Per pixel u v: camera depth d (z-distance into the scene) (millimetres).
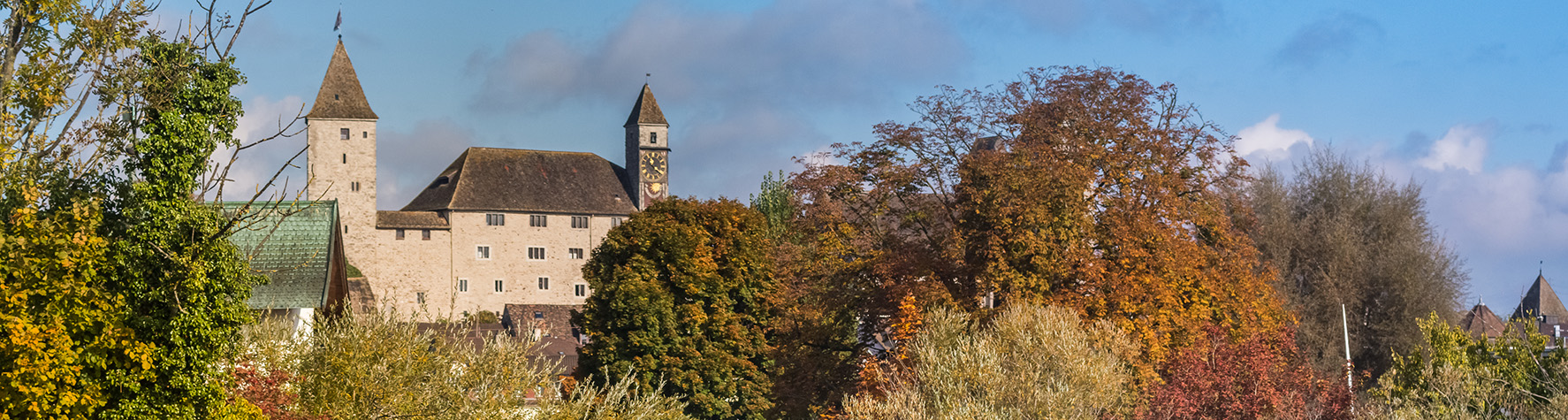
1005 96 40750
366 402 19688
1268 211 59719
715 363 49281
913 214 40031
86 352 17516
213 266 18625
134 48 18844
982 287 36125
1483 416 28953
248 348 21031
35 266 16984
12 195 17609
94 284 17844
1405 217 58375
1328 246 57812
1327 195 59906
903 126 40250
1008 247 35781
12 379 16438
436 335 21250
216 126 19188
